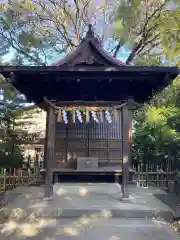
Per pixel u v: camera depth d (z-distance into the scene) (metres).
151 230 5.09
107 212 5.75
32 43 12.25
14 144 13.94
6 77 6.55
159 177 9.01
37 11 12.59
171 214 5.80
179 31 10.73
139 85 7.17
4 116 13.23
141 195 7.28
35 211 5.74
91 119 7.76
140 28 12.44
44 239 4.64
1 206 7.09
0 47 12.23
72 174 7.30
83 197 7.07
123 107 7.08
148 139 10.62
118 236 4.77
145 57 13.00
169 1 11.35
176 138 8.95
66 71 6.31
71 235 4.81
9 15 11.88
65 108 6.98
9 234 4.89
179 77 10.48
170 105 10.38
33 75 6.52
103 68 6.25
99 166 7.53
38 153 16.34
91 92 7.56
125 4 11.77
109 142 7.70
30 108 13.46
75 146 7.65
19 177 9.43
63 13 13.56
